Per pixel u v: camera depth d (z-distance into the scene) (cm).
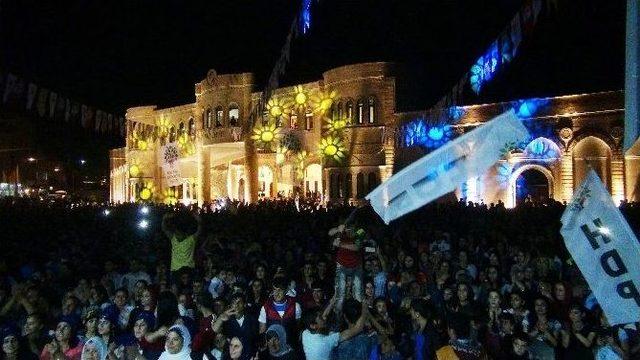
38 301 885
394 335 827
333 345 705
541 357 755
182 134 4653
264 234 1645
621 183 2692
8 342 723
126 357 741
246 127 4066
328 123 3644
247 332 778
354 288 940
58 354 738
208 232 1750
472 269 1152
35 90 1422
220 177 4750
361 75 3522
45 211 2712
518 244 1366
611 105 2727
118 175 5738
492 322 830
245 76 4100
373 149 3469
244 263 1170
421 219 2241
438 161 521
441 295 955
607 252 531
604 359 692
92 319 763
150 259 1291
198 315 877
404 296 1004
